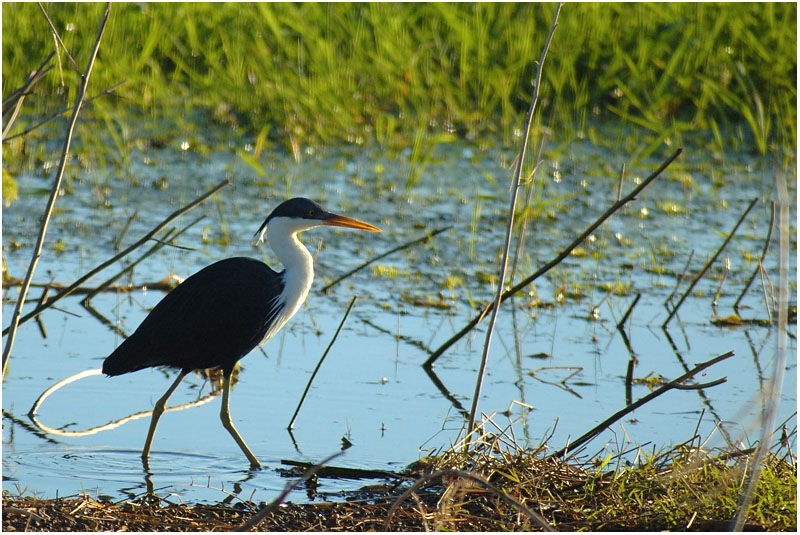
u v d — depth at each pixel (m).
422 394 9.98
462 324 11.84
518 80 19.30
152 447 8.86
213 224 14.48
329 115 18.44
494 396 9.96
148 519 7.16
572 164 17.20
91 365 10.47
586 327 11.78
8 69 17.89
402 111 18.88
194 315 9.15
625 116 17.89
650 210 15.48
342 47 19.89
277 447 8.88
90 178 15.88
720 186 16.42
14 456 8.50
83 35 18.67
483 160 17.41
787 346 11.29
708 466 7.69
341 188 16.03
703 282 13.12
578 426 9.30
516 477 7.50
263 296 9.44
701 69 19.17
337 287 12.79
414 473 8.20
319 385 10.19
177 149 17.33
